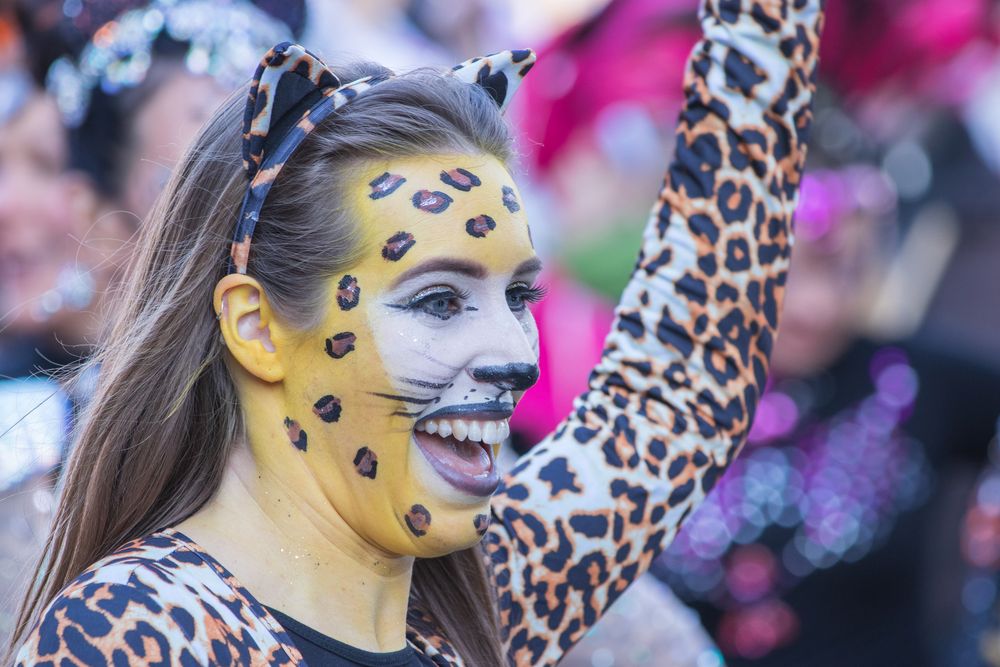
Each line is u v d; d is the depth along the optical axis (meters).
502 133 4.73
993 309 11.43
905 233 12.13
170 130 7.96
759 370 5.94
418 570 5.15
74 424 5.08
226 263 4.55
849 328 10.01
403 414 4.45
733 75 5.99
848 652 9.75
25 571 5.15
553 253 10.98
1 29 8.39
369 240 4.45
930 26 11.32
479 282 4.54
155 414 4.56
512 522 5.50
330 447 4.52
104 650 3.91
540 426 10.66
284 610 4.48
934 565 10.30
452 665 4.98
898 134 12.09
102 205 8.16
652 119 10.41
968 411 10.16
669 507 5.71
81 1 8.12
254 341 4.50
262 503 4.56
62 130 8.10
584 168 10.65
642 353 5.88
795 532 9.77
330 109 4.50
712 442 5.83
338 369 4.46
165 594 4.10
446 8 14.29
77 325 8.02
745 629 9.66
